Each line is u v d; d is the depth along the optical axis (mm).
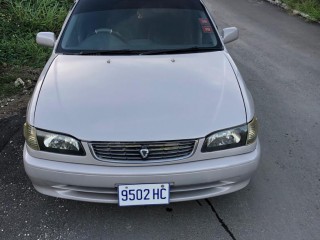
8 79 5145
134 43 3449
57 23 6895
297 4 9672
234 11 9617
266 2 10625
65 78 2953
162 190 2498
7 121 4180
